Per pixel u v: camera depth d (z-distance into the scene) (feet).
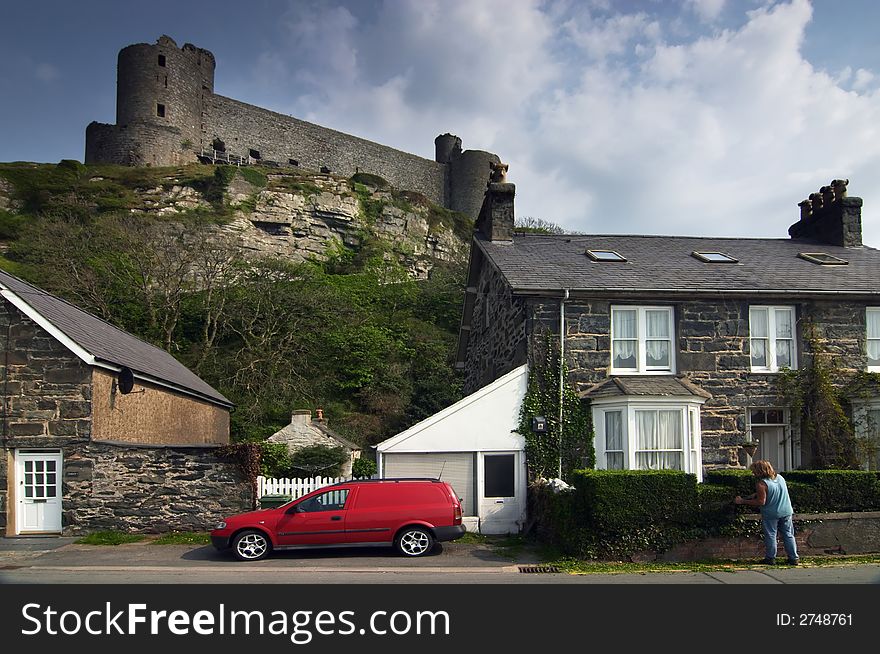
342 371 122.93
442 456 47.70
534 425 47.62
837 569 33.63
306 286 136.36
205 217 165.17
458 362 81.56
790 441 51.75
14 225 137.49
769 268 57.47
